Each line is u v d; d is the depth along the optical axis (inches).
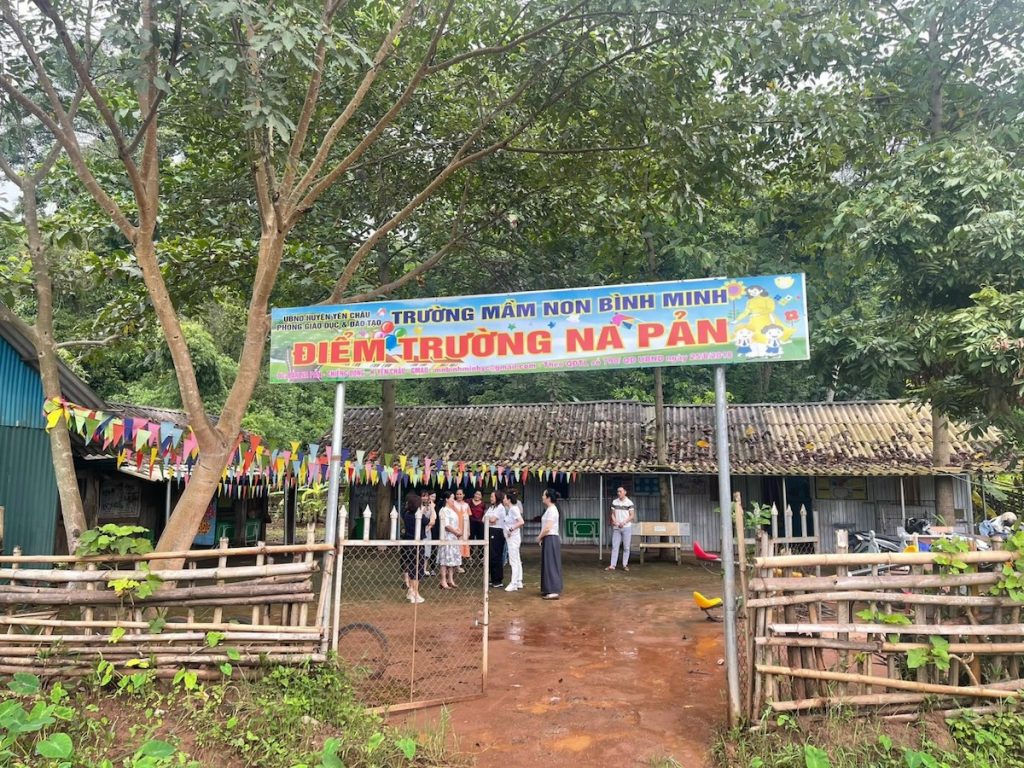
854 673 185.9
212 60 226.2
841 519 637.3
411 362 232.7
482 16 345.4
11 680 185.9
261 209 278.8
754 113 358.9
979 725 177.8
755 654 185.9
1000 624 183.6
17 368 362.9
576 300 219.1
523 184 429.7
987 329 275.7
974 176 320.5
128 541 195.3
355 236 507.8
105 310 385.4
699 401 1011.3
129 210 408.8
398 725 197.6
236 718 177.0
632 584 470.9
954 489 606.2
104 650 192.7
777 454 612.7
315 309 244.2
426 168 446.6
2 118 302.0
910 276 353.1
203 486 243.3
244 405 257.1
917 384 426.9
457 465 398.3
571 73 345.1
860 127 360.8
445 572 441.4
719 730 192.2
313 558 205.9
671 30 306.8
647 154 378.6
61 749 149.9
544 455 644.1
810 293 551.2
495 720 205.3
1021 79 374.0
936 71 396.5
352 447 689.0
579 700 223.3
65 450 263.7
